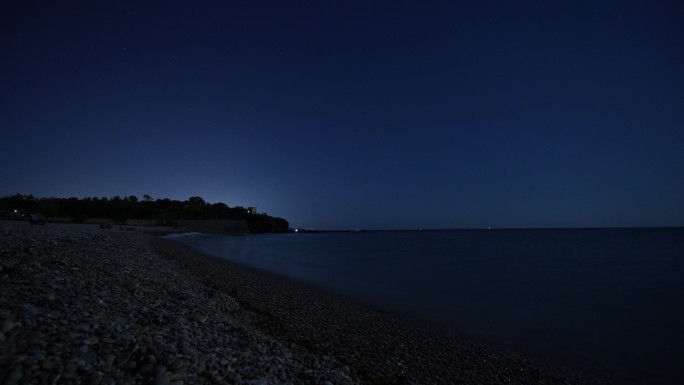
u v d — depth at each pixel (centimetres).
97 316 629
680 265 4453
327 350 959
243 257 4288
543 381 920
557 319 1641
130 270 1324
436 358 1005
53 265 1000
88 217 13225
